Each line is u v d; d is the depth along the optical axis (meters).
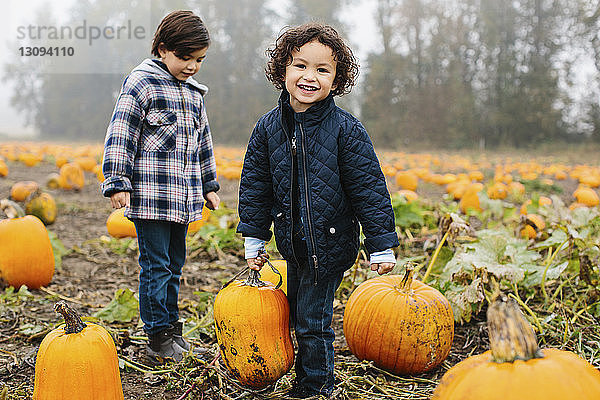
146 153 3.13
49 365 2.38
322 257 2.51
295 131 2.53
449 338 3.08
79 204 9.65
